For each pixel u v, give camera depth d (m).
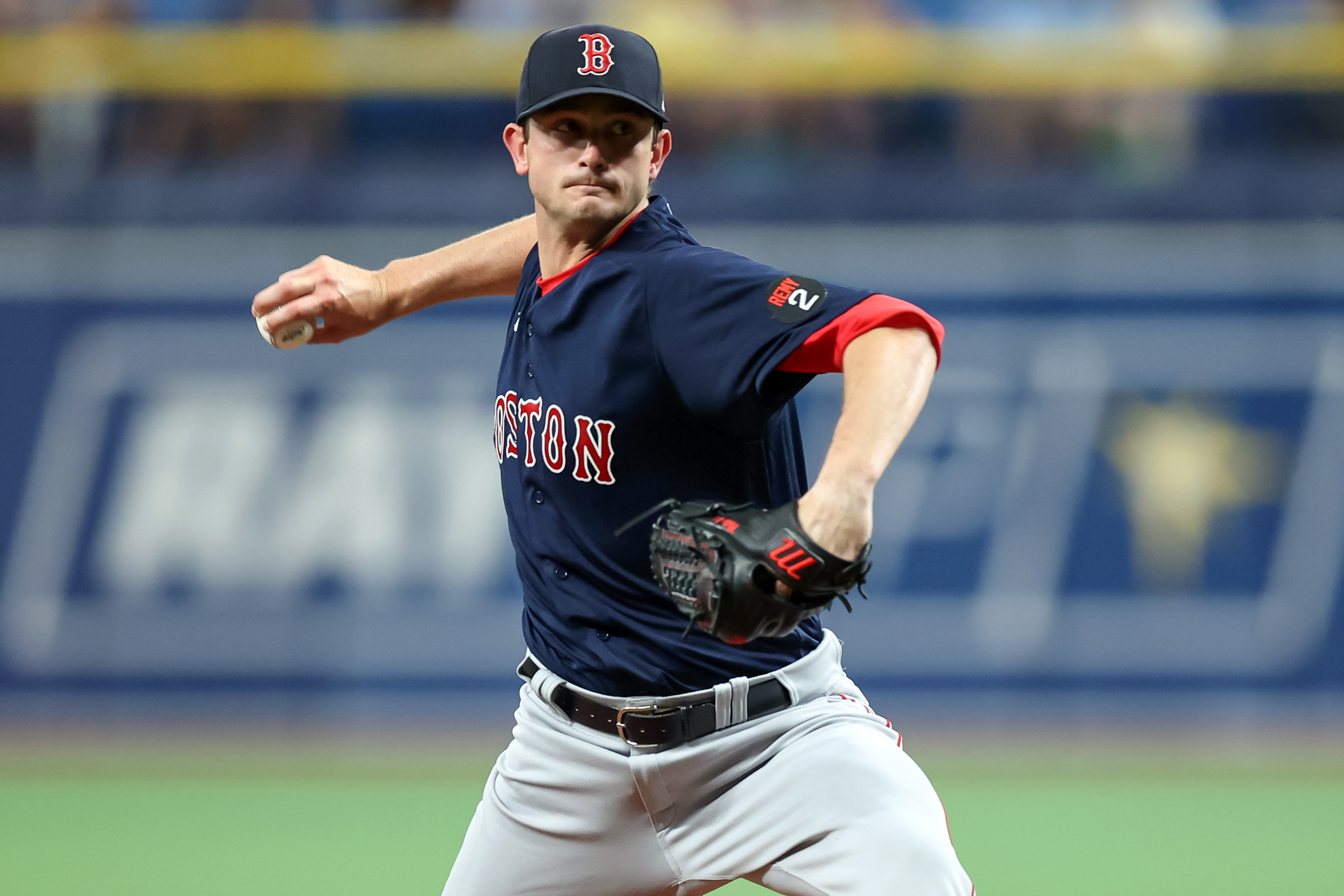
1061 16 38.53
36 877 20.27
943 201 33.16
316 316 12.30
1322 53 35.62
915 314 8.66
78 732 31.09
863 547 8.42
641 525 10.09
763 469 10.16
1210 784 27.39
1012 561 31.88
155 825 23.77
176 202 32.84
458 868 11.27
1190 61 35.84
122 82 35.50
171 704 31.44
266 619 31.55
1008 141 37.03
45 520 31.84
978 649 31.62
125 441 32.16
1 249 32.66
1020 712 31.47
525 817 10.87
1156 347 32.59
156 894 19.38
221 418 32.25
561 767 10.62
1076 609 31.72
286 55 35.75
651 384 9.73
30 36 35.50
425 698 31.45
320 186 33.16
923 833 9.37
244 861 21.22
